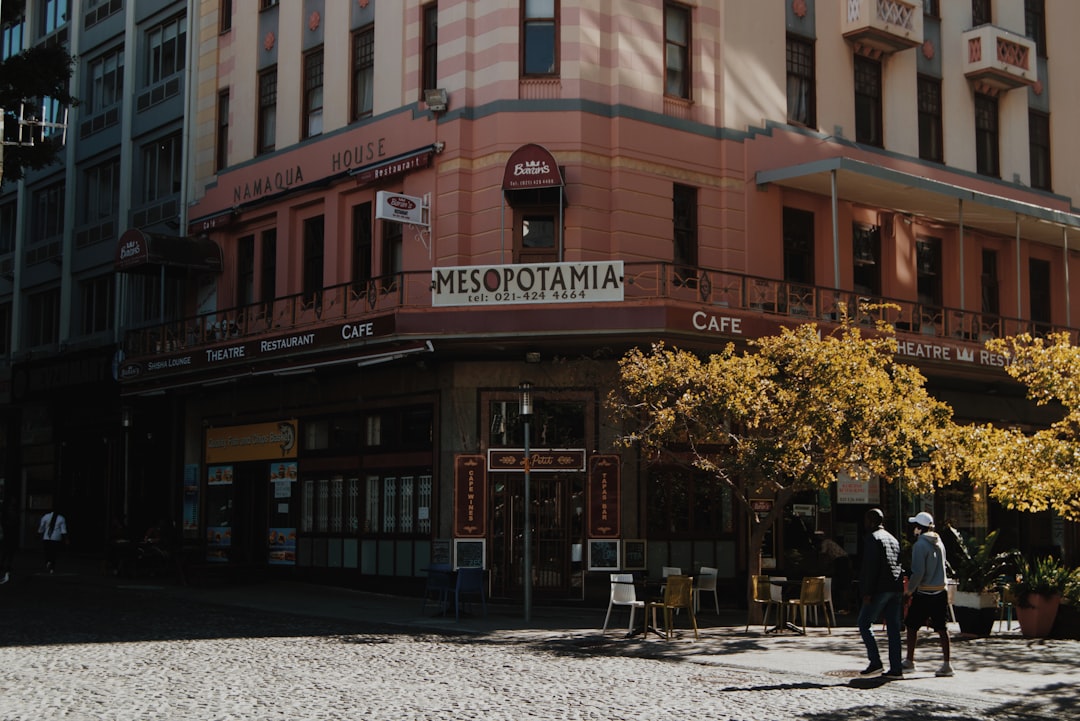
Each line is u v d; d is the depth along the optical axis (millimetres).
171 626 17469
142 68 33906
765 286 23875
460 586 19094
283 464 27078
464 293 21344
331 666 13359
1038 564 17859
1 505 39312
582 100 22500
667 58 23875
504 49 22766
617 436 22000
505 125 22594
